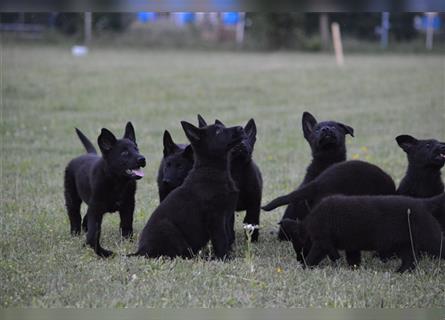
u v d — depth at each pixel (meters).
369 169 10.88
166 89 33.62
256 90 34.28
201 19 70.81
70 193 12.03
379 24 67.06
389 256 10.34
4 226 11.82
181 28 65.81
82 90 32.25
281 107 29.78
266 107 29.80
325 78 38.81
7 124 23.56
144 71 39.91
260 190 11.89
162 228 9.98
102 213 11.20
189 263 9.58
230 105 30.03
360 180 10.74
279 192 15.11
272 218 13.20
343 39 65.50
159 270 9.27
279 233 11.78
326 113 28.08
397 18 65.88
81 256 10.01
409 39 66.25
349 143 21.80
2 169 17.30
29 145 20.72
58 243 10.94
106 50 55.19
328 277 9.16
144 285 8.70
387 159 18.91
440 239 9.28
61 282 8.78
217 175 10.20
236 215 13.43
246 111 28.53
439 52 59.66
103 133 11.01
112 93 31.94
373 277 9.20
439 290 8.75
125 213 11.46
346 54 58.38
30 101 28.78
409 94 33.38
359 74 40.50
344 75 40.03
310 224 9.80
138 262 9.48
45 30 60.88
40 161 18.44
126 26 65.31
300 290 8.66
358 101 31.52
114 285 8.71
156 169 17.62
